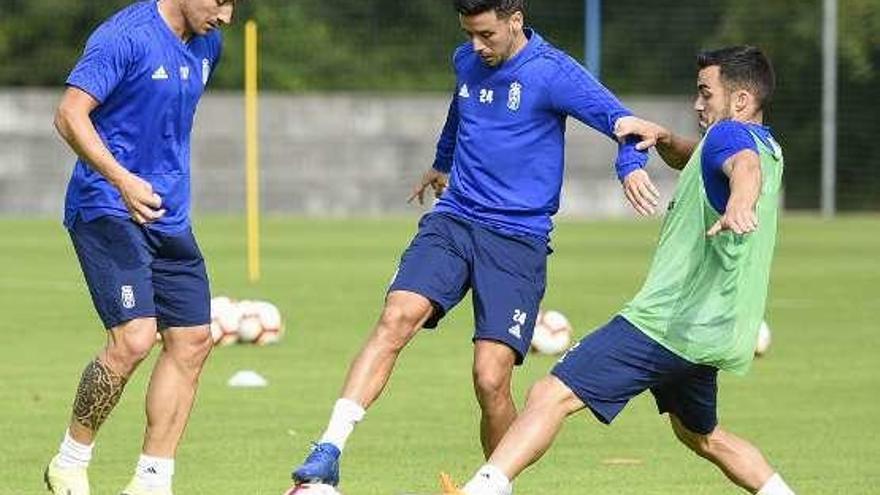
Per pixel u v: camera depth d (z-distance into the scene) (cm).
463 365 3706
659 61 9319
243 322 4019
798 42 9119
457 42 9650
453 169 2223
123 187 2055
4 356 3803
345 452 2667
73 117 2088
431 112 9156
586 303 5006
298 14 9644
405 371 3606
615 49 9325
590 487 2397
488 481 1866
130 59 2131
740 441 2031
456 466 2558
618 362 1889
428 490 2375
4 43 9306
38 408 3075
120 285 2156
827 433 2862
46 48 9344
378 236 7756
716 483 2425
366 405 2056
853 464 2577
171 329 2219
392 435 2828
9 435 2797
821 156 9156
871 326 4506
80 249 2173
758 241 1897
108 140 2159
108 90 2116
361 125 9112
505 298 2162
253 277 5656
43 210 8944
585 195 9219
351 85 9638
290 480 2431
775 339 4216
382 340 2095
